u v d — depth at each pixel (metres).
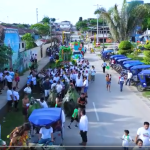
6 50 18.80
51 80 17.62
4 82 19.73
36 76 19.91
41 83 18.98
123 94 19.94
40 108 11.46
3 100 16.17
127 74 23.20
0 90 18.25
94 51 59.44
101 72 30.73
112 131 12.30
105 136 11.67
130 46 39.75
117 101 17.84
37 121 9.30
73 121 13.41
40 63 36.59
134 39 81.69
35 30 61.56
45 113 10.00
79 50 42.72
